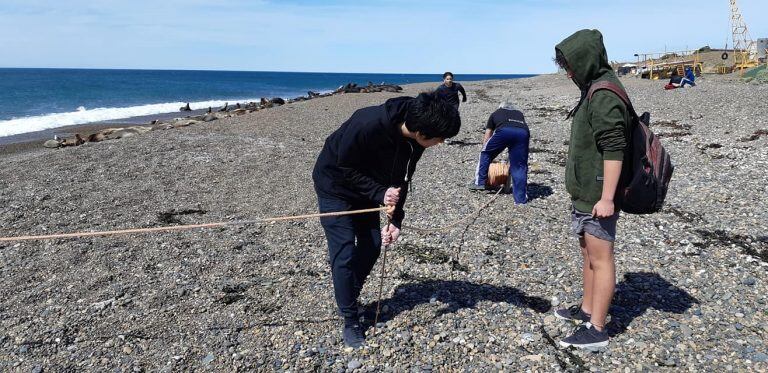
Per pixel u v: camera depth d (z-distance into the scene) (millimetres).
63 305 5254
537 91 31406
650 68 37031
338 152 3973
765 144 11352
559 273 5535
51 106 42688
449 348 4270
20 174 11266
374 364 4105
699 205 7594
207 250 6648
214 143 14734
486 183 9094
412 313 4805
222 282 5691
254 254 6473
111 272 6023
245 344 4441
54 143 18922
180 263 6250
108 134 19875
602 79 3680
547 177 10000
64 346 4516
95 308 5172
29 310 5172
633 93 23812
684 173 9500
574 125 3908
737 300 4734
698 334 4246
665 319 4473
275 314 4926
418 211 8070
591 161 3793
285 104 30797
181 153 13281
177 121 23016
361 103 27812
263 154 13164
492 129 8641
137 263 6273
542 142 13625
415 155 4023
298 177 10781
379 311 4859
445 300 5027
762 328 4270
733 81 28047
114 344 4520
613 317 4531
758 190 8062
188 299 5320
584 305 4453
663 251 5953
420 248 6430
